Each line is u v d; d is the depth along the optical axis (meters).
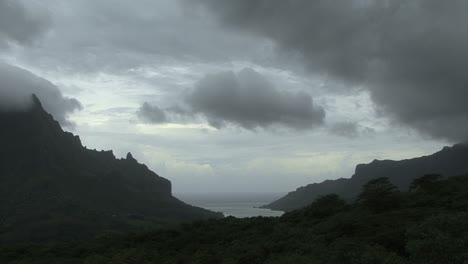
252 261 38.19
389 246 34.03
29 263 51.41
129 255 48.03
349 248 28.25
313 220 61.06
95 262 46.69
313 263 27.39
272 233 52.53
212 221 72.62
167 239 63.25
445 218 26.66
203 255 45.09
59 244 65.31
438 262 21.80
